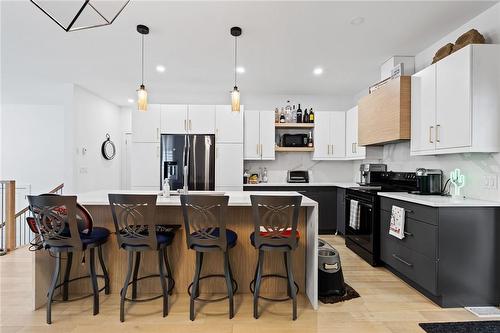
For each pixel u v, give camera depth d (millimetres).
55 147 5977
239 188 4516
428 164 3055
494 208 2199
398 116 2941
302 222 2477
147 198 1927
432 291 2225
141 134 4473
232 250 2455
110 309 2152
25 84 4484
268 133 4734
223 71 3879
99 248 2299
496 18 2295
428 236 2270
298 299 2346
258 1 2236
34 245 2121
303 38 2879
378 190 3377
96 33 2764
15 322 1963
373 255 3084
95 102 5125
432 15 2449
